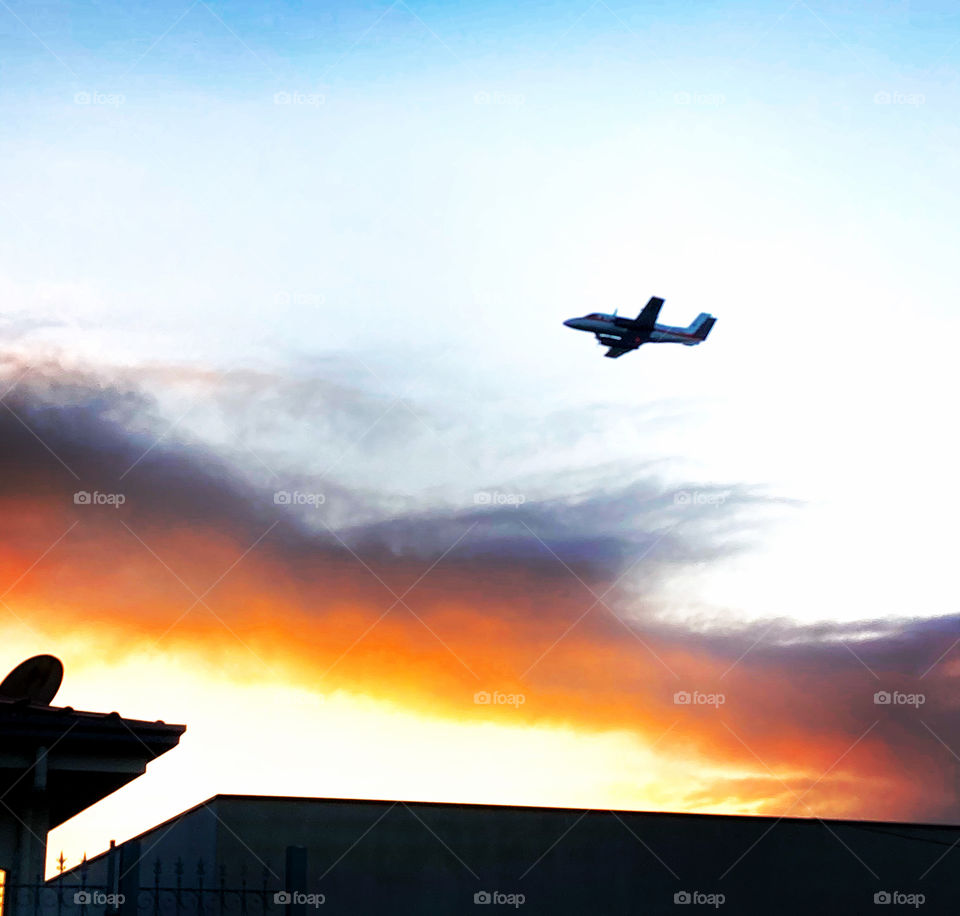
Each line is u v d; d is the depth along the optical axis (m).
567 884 18.05
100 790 16.56
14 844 14.77
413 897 17.20
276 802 16.95
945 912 19.39
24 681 15.92
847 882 19.39
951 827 19.94
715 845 19.05
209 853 16.36
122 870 13.60
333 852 16.97
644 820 18.80
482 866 17.73
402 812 17.59
